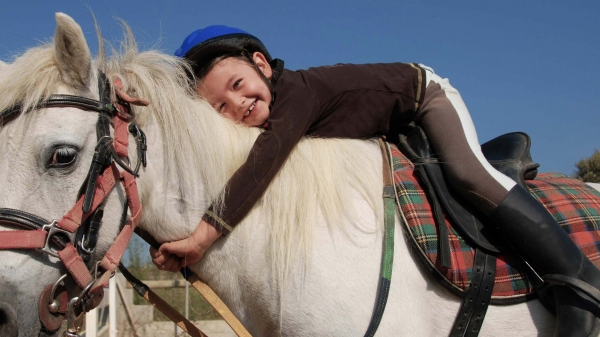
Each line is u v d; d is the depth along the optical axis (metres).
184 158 1.56
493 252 1.54
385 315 1.45
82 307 1.39
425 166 1.63
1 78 1.38
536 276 1.56
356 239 1.50
